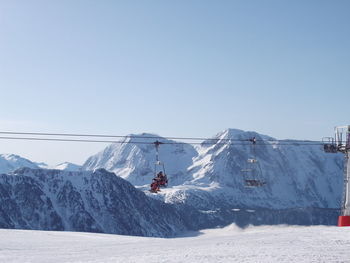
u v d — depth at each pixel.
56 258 44.78
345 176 78.19
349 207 77.12
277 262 35.78
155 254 43.88
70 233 86.88
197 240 60.69
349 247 43.88
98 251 51.12
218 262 36.72
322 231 58.16
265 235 58.34
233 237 60.00
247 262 36.28
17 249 56.34
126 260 39.97
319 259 36.78
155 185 67.81
